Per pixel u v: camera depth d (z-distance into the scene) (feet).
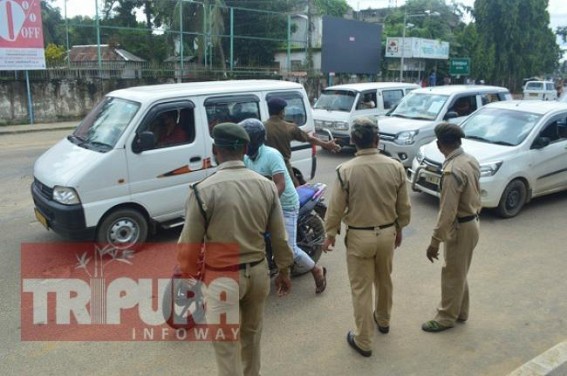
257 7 89.35
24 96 57.72
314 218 16.85
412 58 110.01
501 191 22.72
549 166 24.43
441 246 19.42
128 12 82.23
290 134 16.52
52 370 11.44
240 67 76.84
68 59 61.87
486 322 13.73
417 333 13.14
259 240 9.41
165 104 18.17
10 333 12.98
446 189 11.91
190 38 80.94
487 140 24.89
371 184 11.34
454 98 34.22
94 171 16.70
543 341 12.78
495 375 11.33
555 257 18.49
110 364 11.71
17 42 54.85
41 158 19.01
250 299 9.59
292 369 11.54
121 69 64.95
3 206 23.90
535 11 132.36
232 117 19.95
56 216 16.67
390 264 12.12
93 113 19.75
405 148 31.58
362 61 94.99
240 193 9.02
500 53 132.57
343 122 37.86
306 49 88.12
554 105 26.27
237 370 9.28
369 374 11.36
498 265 17.72
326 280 16.42
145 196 17.98
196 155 18.99
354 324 13.60
